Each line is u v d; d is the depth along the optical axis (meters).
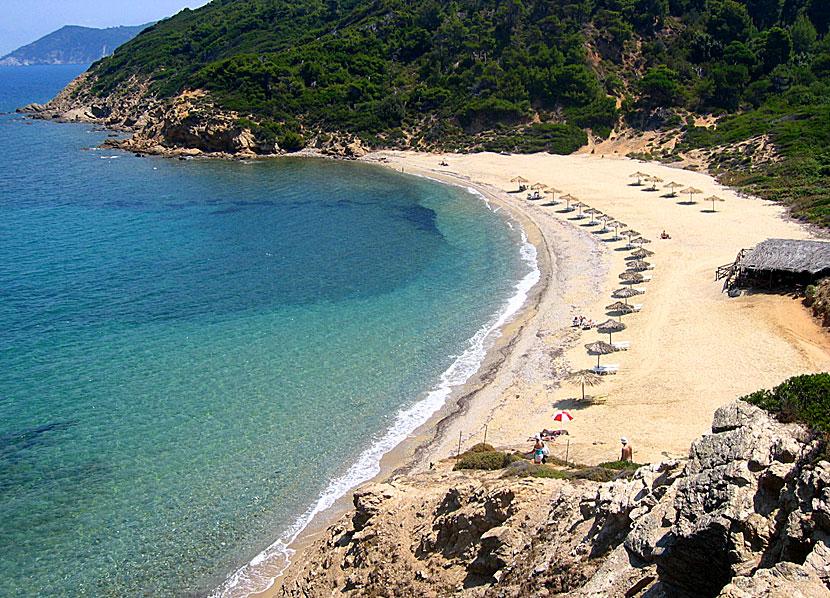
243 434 33.75
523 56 137.00
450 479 25.91
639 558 13.85
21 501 28.73
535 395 36.75
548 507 18.84
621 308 46.91
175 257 64.62
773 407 14.55
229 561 25.45
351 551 22.25
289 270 60.78
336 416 35.50
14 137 155.00
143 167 117.62
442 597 18.25
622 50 137.88
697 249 59.69
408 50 153.00
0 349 43.34
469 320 48.56
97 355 42.69
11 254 65.12
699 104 119.25
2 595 23.97
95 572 25.03
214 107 135.00
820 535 11.20
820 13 144.12
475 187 96.81
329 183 102.56
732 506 12.29
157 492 29.38
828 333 38.34
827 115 98.31
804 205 70.06
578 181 94.50
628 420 32.25
